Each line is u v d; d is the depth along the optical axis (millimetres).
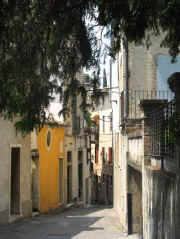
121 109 24094
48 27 10234
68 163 34906
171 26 9477
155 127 12586
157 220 11047
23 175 23969
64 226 21516
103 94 11172
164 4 8141
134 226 19266
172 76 9055
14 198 23578
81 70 11125
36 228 20656
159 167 11898
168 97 22781
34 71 11086
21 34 10250
